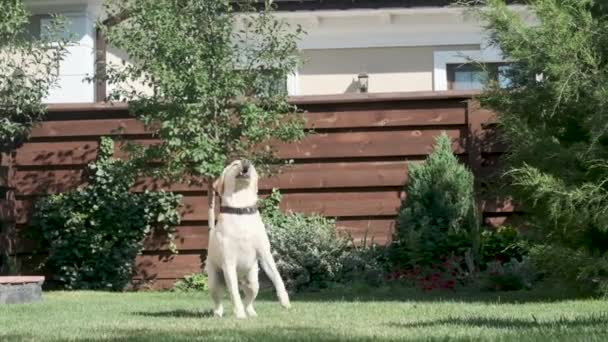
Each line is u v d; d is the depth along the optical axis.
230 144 9.91
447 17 14.13
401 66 14.37
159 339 4.88
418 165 10.52
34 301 8.74
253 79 10.02
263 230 6.63
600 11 8.11
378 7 13.76
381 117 10.99
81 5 13.88
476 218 10.26
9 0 9.22
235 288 6.45
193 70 9.45
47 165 11.22
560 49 7.70
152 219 11.05
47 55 10.28
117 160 10.70
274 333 5.16
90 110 11.16
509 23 8.05
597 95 7.47
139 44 9.59
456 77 14.34
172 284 11.06
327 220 10.93
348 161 11.03
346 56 14.43
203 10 9.73
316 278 10.23
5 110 9.78
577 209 7.80
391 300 8.34
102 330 5.58
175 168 9.66
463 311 6.73
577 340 4.33
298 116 10.24
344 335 4.98
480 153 10.78
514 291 9.23
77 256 11.01
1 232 10.74
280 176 11.02
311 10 13.82
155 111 9.73
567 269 7.98
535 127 8.29
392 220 10.95
